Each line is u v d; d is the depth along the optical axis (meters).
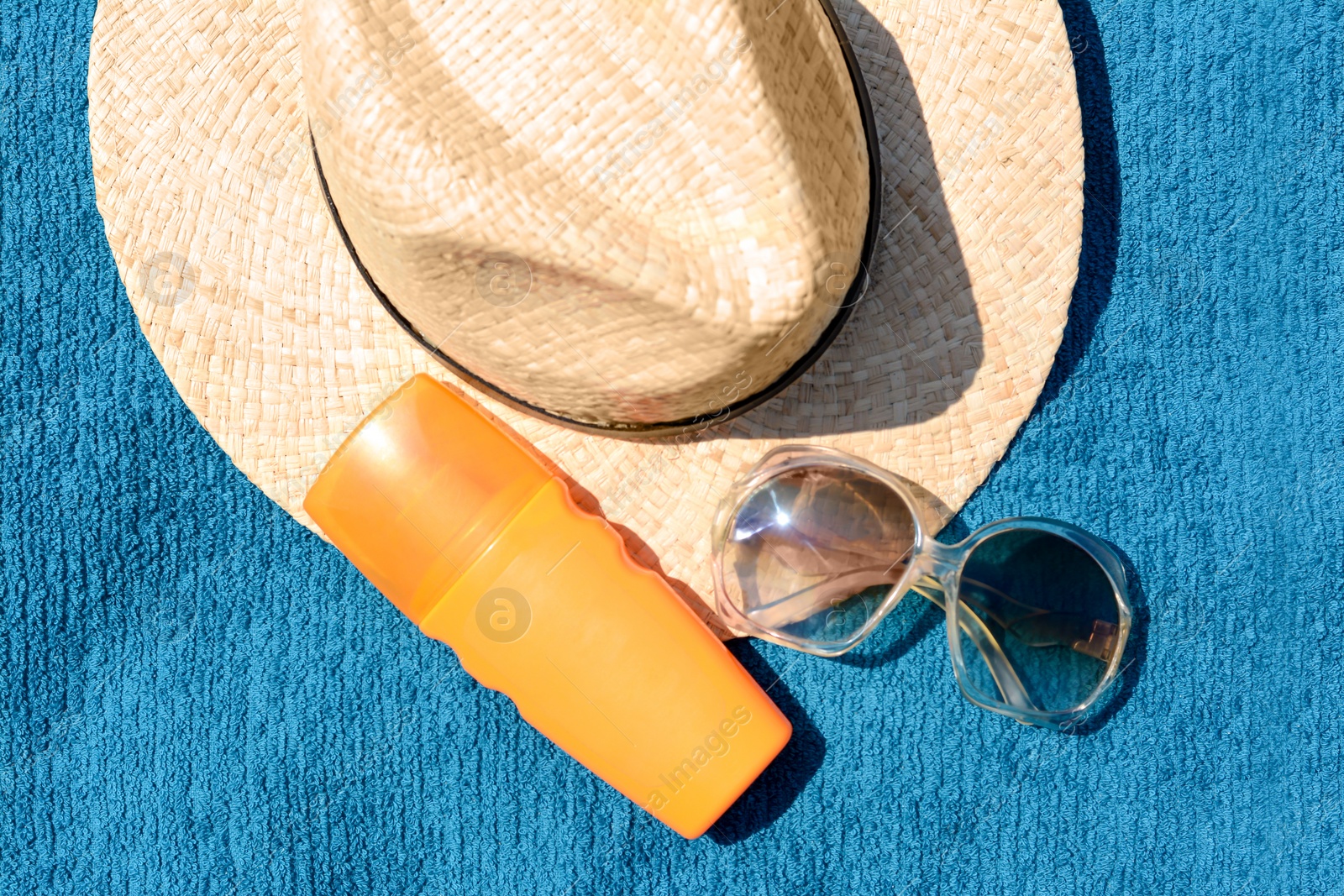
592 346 0.46
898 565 0.57
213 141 0.54
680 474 0.56
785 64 0.43
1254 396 0.66
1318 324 0.67
